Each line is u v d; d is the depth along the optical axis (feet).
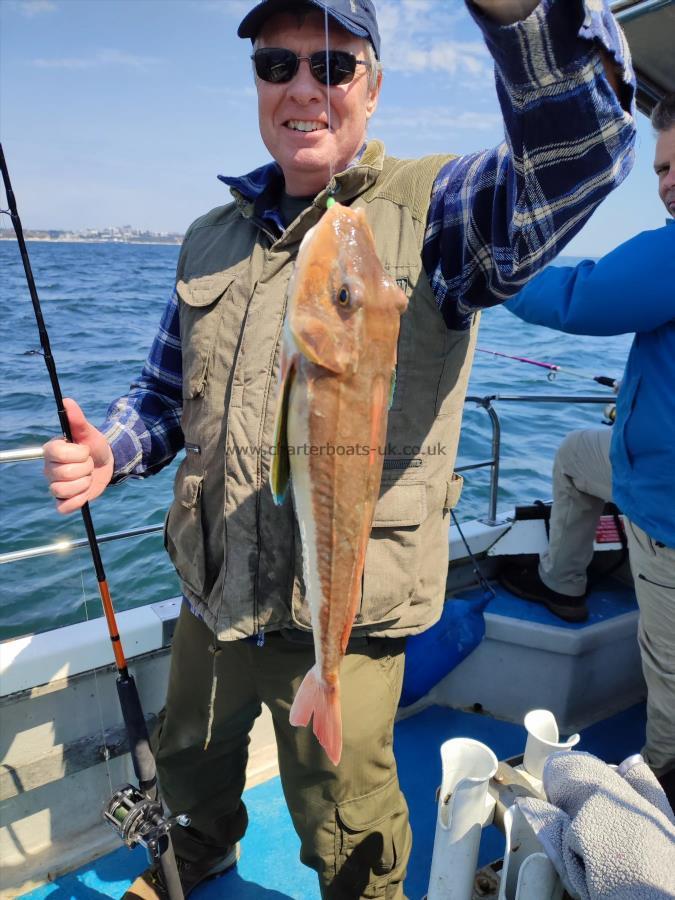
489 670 11.12
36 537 20.25
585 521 10.73
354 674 6.12
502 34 3.70
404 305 4.58
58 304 62.49
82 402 30.66
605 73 3.94
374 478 4.66
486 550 11.89
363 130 6.19
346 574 4.74
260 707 7.30
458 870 6.03
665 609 7.95
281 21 5.74
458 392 6.24
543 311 8.00
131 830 6.65
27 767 8.02
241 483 5.88
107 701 8.57
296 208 6.46
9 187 6.24
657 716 8.33
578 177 4.29
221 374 6.25
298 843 8.98
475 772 6.39
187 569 6.68
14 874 8.37
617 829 5.33
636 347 7.94
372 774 6.22
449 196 5.43
